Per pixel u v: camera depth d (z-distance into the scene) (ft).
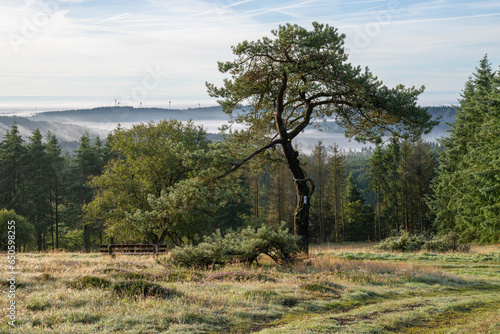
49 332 19.51
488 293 39.91
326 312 28.86
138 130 126.41
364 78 56.85
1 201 214.69
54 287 30.12
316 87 56.13
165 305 26.09
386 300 34.40
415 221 220.64
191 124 132.16
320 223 220.84
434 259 71.36
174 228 119.03
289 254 57.16
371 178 256.73
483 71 146.92
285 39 56.13
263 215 228.22
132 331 20.67
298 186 66.28
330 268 51.75
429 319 27.81
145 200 115.55
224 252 52.85
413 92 60.54
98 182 123.13
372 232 239.50
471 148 130.52
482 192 118.83
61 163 242.37
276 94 67.51
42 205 205.98
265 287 35.58
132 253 64.13
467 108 144.97
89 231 206.18
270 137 71.41
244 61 62.08
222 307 27.55
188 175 119.96
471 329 24.71
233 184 60.85
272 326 24.40
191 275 41.04
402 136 62.28
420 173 195.72
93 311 23.70
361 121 67.46
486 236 133.08
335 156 232.53
